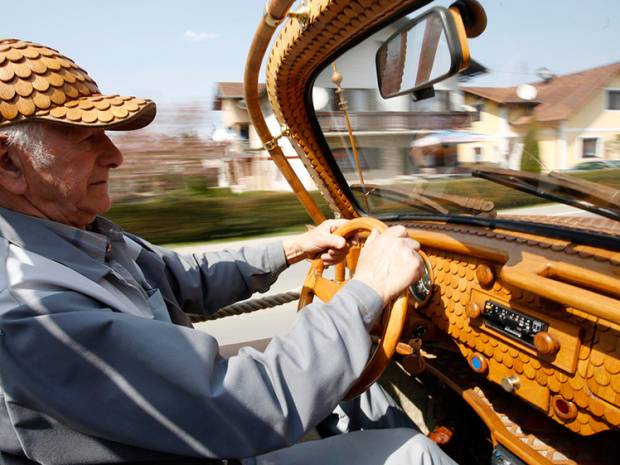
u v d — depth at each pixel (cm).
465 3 106
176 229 629
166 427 85
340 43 130
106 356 83
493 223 137
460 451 155
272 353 93
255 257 165
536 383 108
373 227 129
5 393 82
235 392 87
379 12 108
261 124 175
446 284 137
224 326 258
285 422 90
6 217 97
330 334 94
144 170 608
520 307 110
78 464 87
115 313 87
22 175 95
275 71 147
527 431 121
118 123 96
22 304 84
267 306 221
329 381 92
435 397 167
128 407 84
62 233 101
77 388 82
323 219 201
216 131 606
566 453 115
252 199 645
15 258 92
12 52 95
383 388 172
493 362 121
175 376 84
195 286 158
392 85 143
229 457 89
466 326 129
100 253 106
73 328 82
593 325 94
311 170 191
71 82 98
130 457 90
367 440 120
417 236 139
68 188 99
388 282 101
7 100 90
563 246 111
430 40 117
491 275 116
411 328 154
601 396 93
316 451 120
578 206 118
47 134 94
